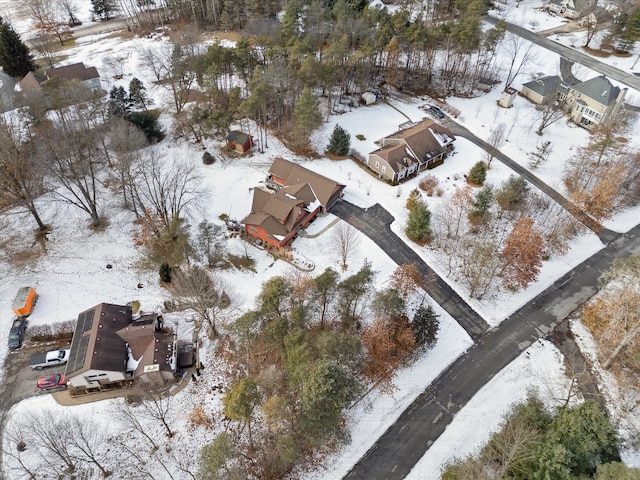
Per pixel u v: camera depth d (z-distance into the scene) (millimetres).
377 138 80500
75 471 40875
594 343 52844
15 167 54469
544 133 84375
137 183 66938
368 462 42406
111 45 106562
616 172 68312
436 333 52844
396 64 90875
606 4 120688
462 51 89938
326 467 41906
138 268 58594
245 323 45000
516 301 57250
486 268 56719
